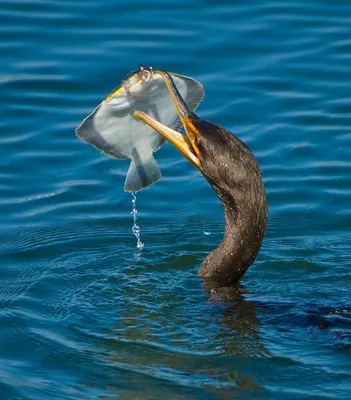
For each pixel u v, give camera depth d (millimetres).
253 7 20812
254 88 18750
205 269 14125
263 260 14617
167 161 17156
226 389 11906
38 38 19969
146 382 12102
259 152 17328
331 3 20938
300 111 18234
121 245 15250
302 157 17219
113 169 17000
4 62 19359
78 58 19422
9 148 17391
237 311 13305
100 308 13508
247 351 12484
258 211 13508
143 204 16266
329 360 12242
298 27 20266
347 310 13242
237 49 19719
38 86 18750
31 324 13172
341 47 19750
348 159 17156
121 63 19266
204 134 13211
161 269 14562
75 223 15797
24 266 14695
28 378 12211
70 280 14234
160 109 13242
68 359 12523
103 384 12109
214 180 13430
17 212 16062
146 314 13344
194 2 20938
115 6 20828
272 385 11891
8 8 20734
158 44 19781
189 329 13000
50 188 16609
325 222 15781
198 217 15977
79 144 17500
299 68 19266
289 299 13602
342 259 14672
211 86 18812
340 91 18719
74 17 20531
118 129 13008
